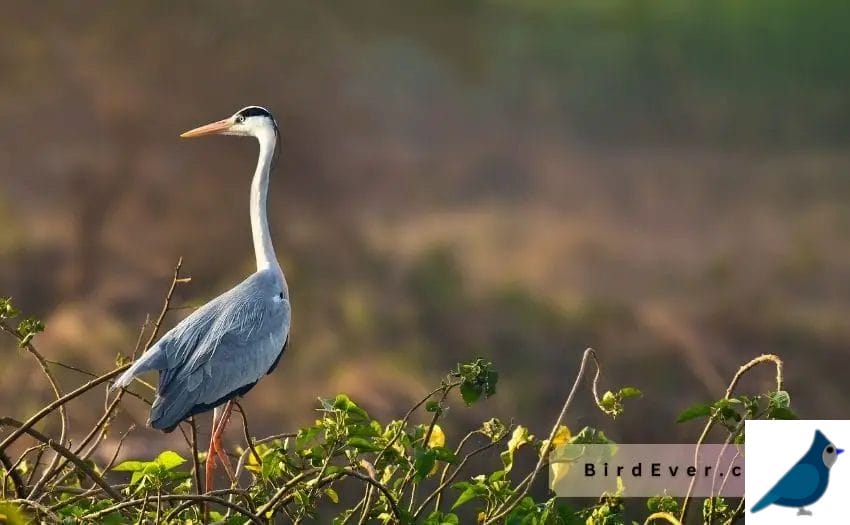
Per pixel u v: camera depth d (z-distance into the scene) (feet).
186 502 18.90
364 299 50.98
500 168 80.18
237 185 63.67
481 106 86.43
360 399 43.55
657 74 90.63
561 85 89.81
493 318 51.85
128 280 54.85
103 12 66.39
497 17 89.61
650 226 69.72
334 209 68.49
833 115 87.86
